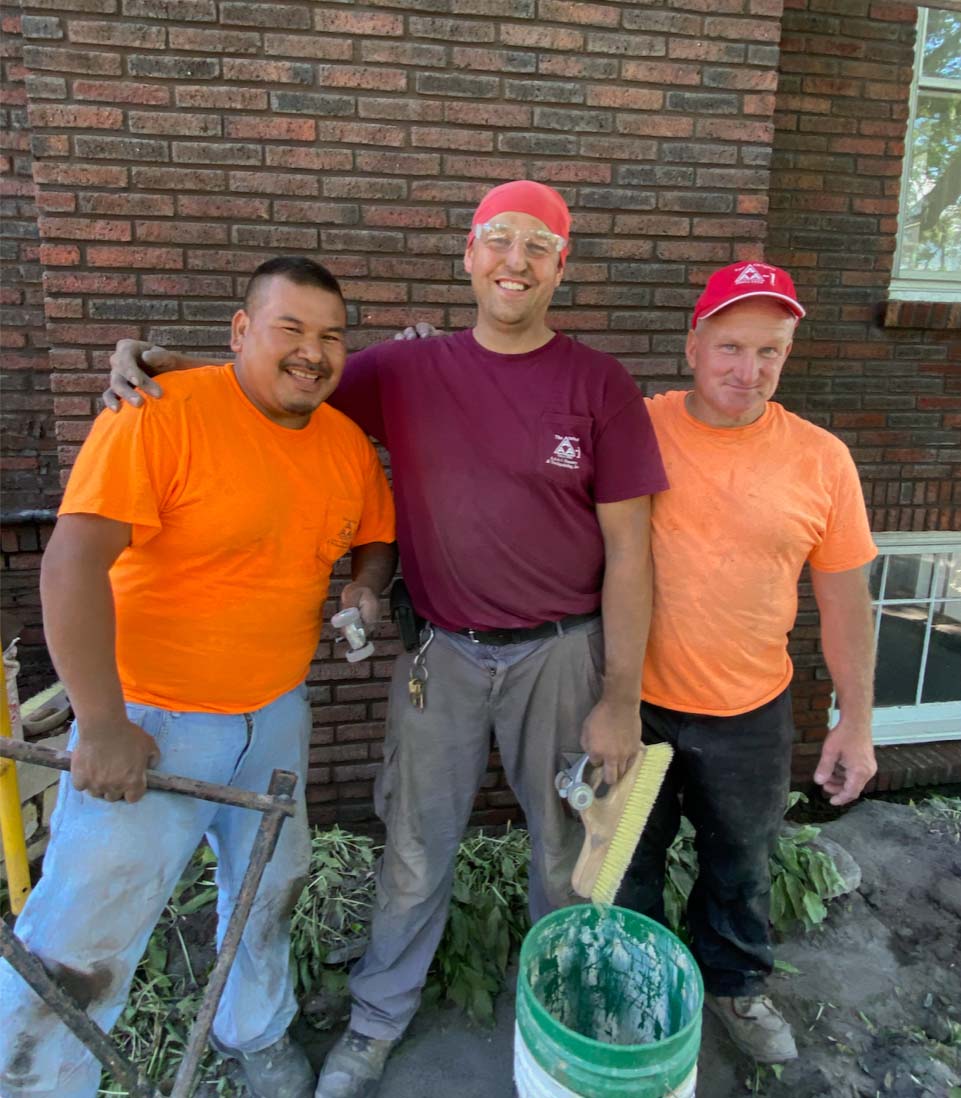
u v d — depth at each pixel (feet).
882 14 10.01
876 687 12.19
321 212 8.11
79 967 4.86
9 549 10.12
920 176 11.10
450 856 6.40
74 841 4.84
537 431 5.48
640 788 5.79
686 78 8.46
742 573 5.91
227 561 4.94
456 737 6.07
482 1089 6.48
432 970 7.54
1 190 9.36
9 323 9.72
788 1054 6.69
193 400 4.82
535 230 5.28
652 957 5.80
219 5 7.57
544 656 5.83
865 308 10.70
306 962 7.34
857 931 8.41
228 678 5.15
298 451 5.18
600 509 5.70
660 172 8.61
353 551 6.28
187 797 5.11
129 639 4.99
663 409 6.28
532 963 5.62
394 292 8.40
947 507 11.30
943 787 11.51
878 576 11.86
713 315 5.70
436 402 5.60
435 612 5.93
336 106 7.93
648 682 6.36
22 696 10.13
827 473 6.01
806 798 10.95
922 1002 7.56
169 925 7.80
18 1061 4.86
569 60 8.23
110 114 7.59
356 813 9.58
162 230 7.86
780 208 10.23
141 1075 4.66
